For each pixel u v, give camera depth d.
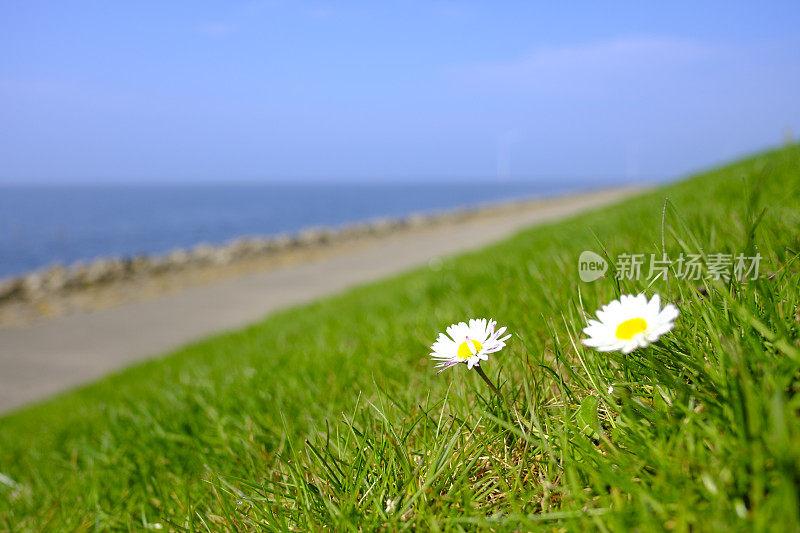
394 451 1.54
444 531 1.21
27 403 9.29
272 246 31.05
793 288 1.34
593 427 1.25
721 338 1.18
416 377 2.45
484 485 1.37
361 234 37.16
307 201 180.88
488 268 6.09
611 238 4.25
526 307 2.68
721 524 0.83
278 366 3.71
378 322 4.91
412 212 113.81
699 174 13.65
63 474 3.12
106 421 3.51
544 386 1.63
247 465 2.06
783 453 0.78
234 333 10.55
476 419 1.63
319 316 8.67
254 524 1.50
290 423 2.31
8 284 21.39
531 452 1.40
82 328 14.82
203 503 1.88
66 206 156.00
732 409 1.04
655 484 1.03
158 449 2.72
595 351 1.46
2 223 92.62
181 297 18.45
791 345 1.08
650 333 0.93
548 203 60.59
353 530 1.24
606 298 2.04
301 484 1.54
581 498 1.09
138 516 2.02
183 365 7.30
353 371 2.92
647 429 1.17
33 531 2.19
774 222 2.22
